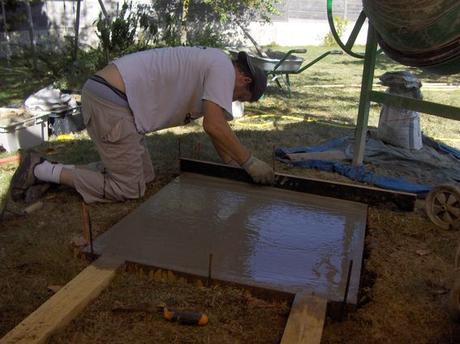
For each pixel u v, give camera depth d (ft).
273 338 7.89
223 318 8.29
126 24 27.96
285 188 13.65
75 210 12.14
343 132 20.70
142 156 13.56
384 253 10.68
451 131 22.54
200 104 11.90
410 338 7.97
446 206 11.93
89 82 11.66
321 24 55.01
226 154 13.20
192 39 42.57
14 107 20.84
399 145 18.40
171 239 10.55
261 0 47.44
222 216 11.79
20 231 11.05
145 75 11.55
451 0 11.01
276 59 26.91
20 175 12.46
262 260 9.89
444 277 9.76
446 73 13.21
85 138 18.56
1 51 37.58
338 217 12.13
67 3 44.83
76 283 8.71
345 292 8.43
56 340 7.53
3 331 7.88
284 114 24.12
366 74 15.29
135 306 8.36
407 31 11.95
